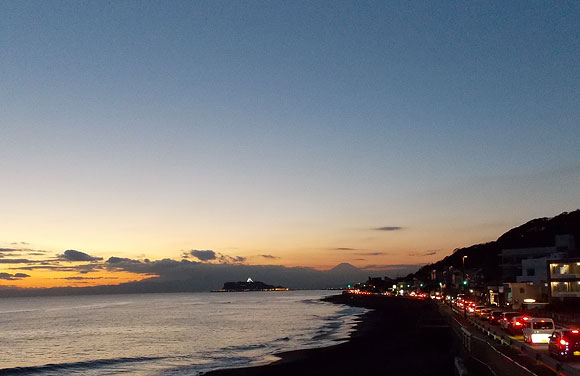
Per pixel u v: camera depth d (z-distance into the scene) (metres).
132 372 45.16
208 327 99.56
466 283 123.00
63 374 45.03
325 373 38.19
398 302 169.00
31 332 96.38
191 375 41.91
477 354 32.59
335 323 103.19
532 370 25.20
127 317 140.50
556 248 100.88
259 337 76.38
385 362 40.72
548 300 76.50
